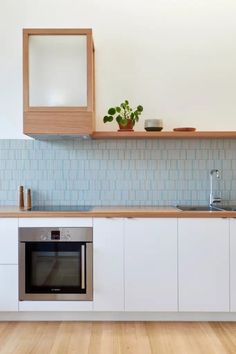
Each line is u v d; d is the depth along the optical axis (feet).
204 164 10.53
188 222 8.73
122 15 10.53
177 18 10.55
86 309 8.72
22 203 10.06
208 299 8.70
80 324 8.76
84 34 9.16
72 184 10.56
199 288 8.70
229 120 10.48
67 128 9.11
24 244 8.73
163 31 10.55
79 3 10.52
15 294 8.73
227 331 8.35
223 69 10.55
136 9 10.53
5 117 10.55
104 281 8.71
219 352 7.30
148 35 10.53
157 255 8.72
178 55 10.55
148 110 10.55
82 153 10.55
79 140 10.57
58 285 8.77
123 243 8.72
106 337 8.00
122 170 10.55
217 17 10.53
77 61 9.24
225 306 8.69
